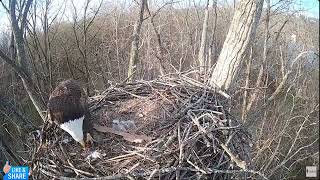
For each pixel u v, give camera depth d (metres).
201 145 1.25
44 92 2.07
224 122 1.29
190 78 1.58
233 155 1.19
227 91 1.51
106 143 1.29
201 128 1.22
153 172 1.10
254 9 1.42
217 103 1.41
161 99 1.47
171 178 1.17
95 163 1.21
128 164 1.19
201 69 1.78
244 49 1.47
